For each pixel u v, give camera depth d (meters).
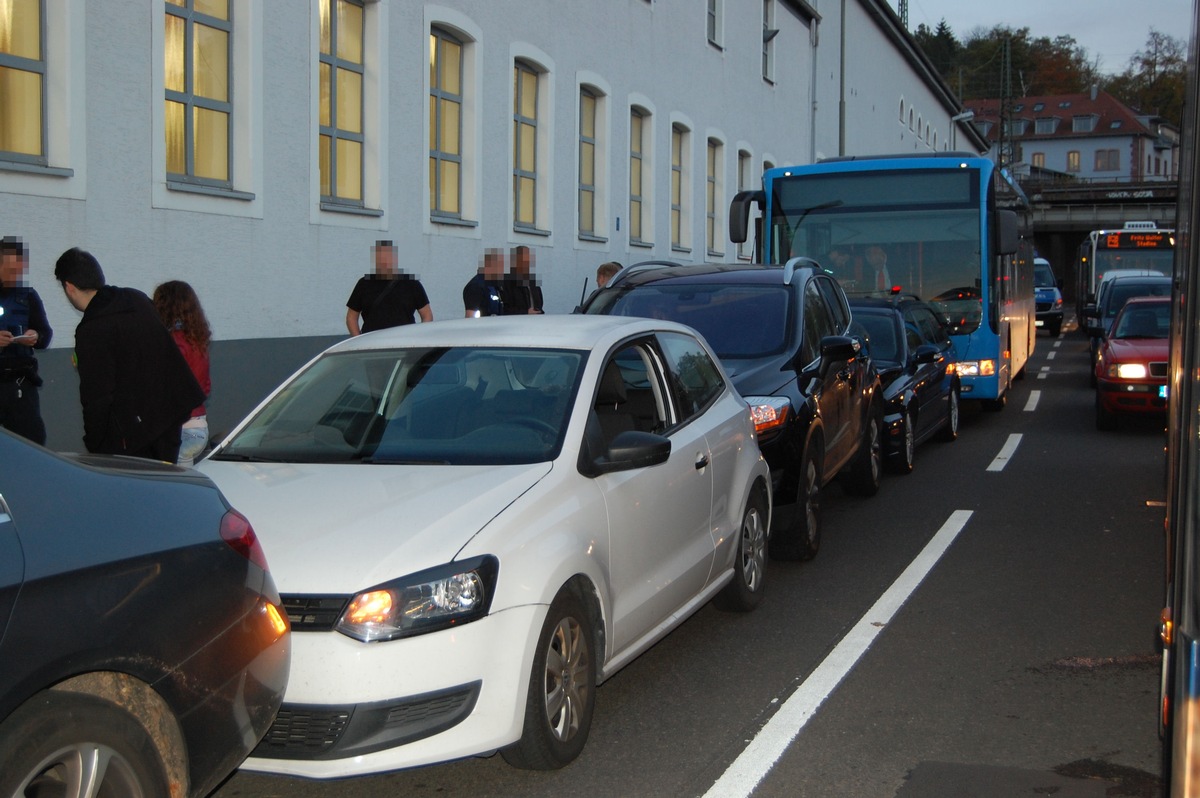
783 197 16.06
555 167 19.14
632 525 5.10
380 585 4.03
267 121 12.20
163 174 10.83
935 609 6.93
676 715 5.20
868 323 12.55
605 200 21.28
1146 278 23.23
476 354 5.70
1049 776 4.50
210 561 3.44
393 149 14.47
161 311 7.86
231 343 11.71
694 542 5.85
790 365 8.22
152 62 10.66
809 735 4.95
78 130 9.91
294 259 12.70
